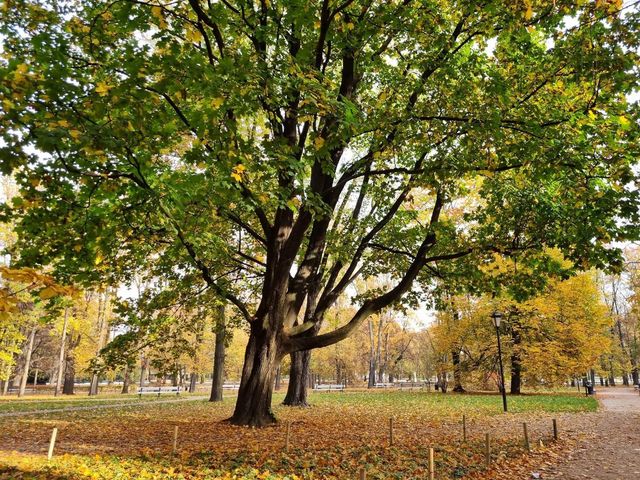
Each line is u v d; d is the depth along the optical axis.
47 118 5.21
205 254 11.44
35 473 7.09
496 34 9.90
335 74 14.52
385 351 63.50
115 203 8.20
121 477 7.29
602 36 7.80
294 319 13.97
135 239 9.26
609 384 64.00
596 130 9.10
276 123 8.94
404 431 13.03
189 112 8.05
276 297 12.80
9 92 4.64
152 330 14.09
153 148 6.28
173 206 7.23
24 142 4.75
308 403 22.00
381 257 16.31
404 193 12.61
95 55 7.06
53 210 6.57
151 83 6.42
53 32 6.68
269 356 12.86
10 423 13.49
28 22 7.04
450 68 9.88
